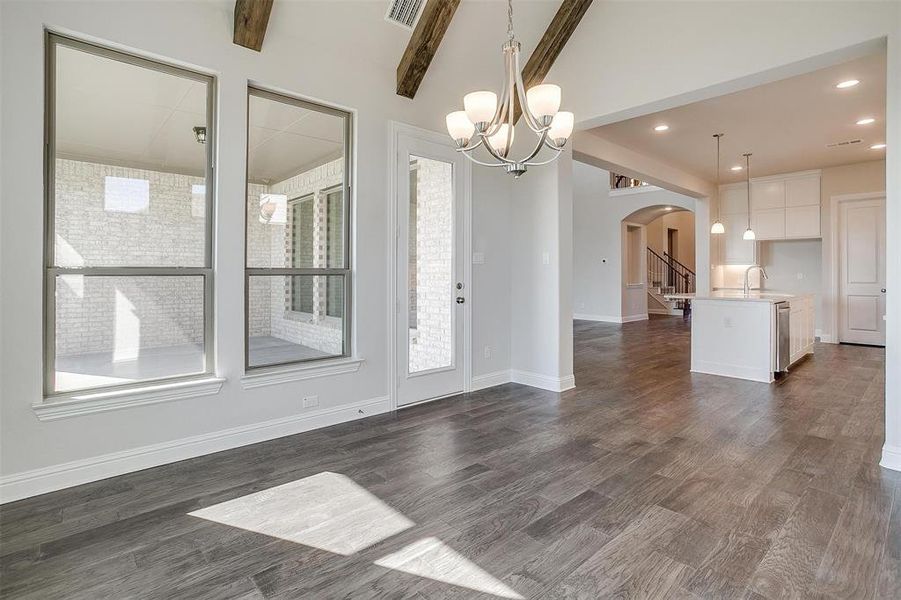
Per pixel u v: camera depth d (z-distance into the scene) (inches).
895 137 107.3
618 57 153.2
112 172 106.7
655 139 230.1
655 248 545.3
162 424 111.6
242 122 121.0
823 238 298.7
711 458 115.8
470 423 143.1
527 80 166.9
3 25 90.8
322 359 140.7
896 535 81.3
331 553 77.3
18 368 94.1
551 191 180.5
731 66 129.5
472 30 151.4
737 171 301.0
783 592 67.1
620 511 90.3
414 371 164.1
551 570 72.5
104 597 66.8
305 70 131.5
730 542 79.7
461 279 176.6
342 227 144.3
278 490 99.3
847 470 108.3
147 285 111.3
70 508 91.2
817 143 239.0
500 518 88.0
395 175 153.9
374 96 147.4
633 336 336.8
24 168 93.9
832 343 298.5
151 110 110.8
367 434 133.2
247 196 125.9
